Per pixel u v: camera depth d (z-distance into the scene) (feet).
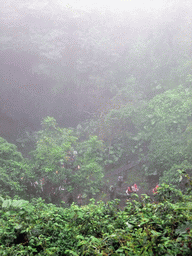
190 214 10.41
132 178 59.21
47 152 40.47
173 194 13.61
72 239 12.21
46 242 12.22
